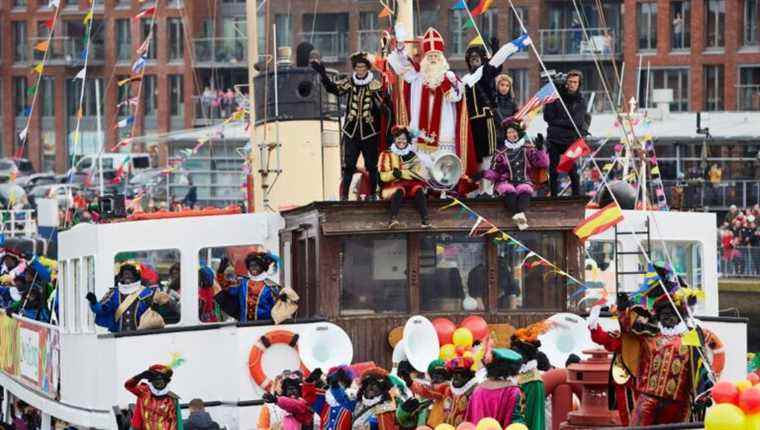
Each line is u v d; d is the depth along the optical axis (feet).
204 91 598.34
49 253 339.36
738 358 171.32
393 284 171.22
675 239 192.34
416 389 154.51
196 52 615.98
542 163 172.04
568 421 153.07
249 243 188.75
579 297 172.04
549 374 157.48
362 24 525.34
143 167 528.22
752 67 510.58
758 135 400.67
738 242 355.56
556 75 181.68
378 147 176.96
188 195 457.68
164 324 177.99
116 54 647.15
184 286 188.24
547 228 170.60
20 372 229.25
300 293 181.37
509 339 164.25
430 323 167.22
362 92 176.14
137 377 160.86
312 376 156.87
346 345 168.04
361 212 169.48
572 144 164.25
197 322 188.03
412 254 171.22
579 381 152.66
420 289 171.22
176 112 626.64
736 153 403.54
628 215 191.72
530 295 172.04
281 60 217.15
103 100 649.61
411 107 172.86
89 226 188.96
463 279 171.42
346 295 170.71
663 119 408.87
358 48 525.34
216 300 174.29
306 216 175.94
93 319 187.32
